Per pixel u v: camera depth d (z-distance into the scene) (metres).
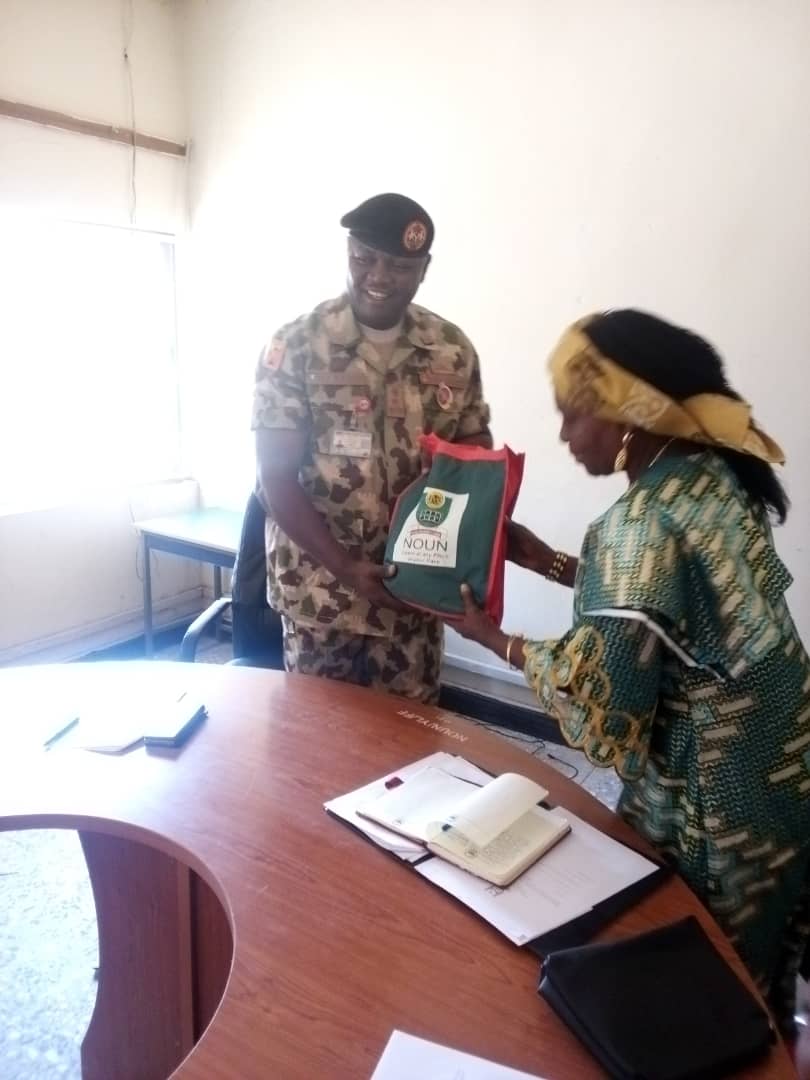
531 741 3.10
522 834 1.14
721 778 1.07
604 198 2.65
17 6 2.90
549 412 2.89
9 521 3.19
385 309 1.74
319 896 1.05
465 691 3.26
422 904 1.04
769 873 1.11
